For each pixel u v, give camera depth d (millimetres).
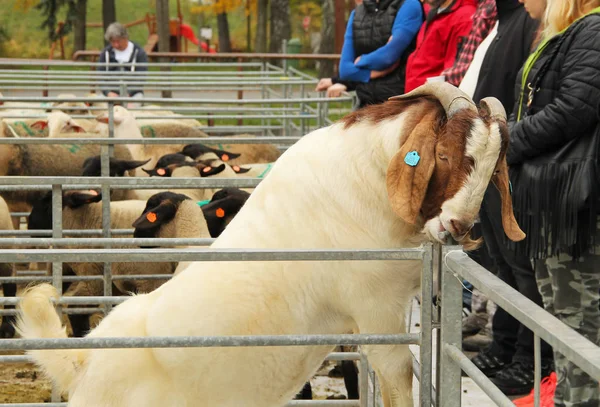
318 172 3250
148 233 5859
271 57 13555
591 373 1944
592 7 3723
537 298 4547
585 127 3582
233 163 9680
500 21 4832
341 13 21375
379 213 3188
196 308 3205
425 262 2863
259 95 17938
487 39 4961
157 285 6195
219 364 3227
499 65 4738
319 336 2791
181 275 3346
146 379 3242
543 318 2225
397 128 3090
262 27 29969
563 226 3648
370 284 3197
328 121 10461
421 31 6324
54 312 3275
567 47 3707
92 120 11672
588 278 3725
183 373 3232
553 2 3771
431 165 2916
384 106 3213
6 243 4180
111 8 27250
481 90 4820
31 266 7770
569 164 3639
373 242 3219
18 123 10625
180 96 17719
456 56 5793
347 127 3264
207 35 29812
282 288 3215
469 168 2879
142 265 6109
